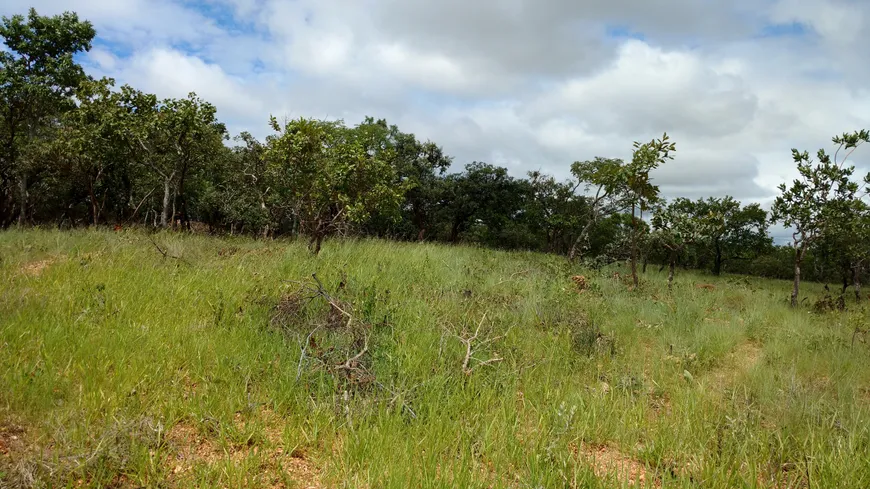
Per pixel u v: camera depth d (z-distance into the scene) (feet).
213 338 16.85
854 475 11.07
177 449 10.94
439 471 10.75
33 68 68.44
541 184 113.09
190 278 23.71
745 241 98.58
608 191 43.04
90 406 11.81
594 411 13.75
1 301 17.89
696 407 14.69
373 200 38.29
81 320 16.99
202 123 52.42
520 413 13.94
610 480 10.71
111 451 9.96
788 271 106.22
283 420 12.79
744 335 25.96
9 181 76.64
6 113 68.64
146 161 54.44
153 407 12.23
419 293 25.34
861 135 37.37
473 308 24.21
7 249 27.89
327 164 36.55
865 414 14.37
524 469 11.05
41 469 9.39
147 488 9.36
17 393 11.80
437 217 109.91
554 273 36.50
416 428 12.24
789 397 15.11
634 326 24.79
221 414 12.40
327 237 41.86
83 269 23.47
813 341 22.94
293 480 10.20
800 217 38.86
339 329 17.67
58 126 74.13
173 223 52.11
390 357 15.79
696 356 20.16
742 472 11.52
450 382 15.23
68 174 60.75
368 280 26.30
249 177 67.56
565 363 18.20
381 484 9.93
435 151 104.83
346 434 11.70
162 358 14.84
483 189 108.17
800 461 11.68
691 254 92.32
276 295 22.15
